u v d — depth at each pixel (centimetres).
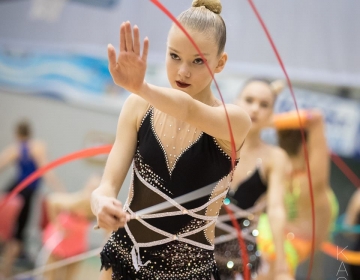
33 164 1300
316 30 985
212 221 375
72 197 988
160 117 363
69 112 1562
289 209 744
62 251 959
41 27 1258
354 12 969
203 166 359
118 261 370
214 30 349
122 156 363
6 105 1614
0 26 1316
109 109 1522
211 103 368
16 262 1263
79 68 1541
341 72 978
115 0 1158
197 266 372
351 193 1417
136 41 296
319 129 764
